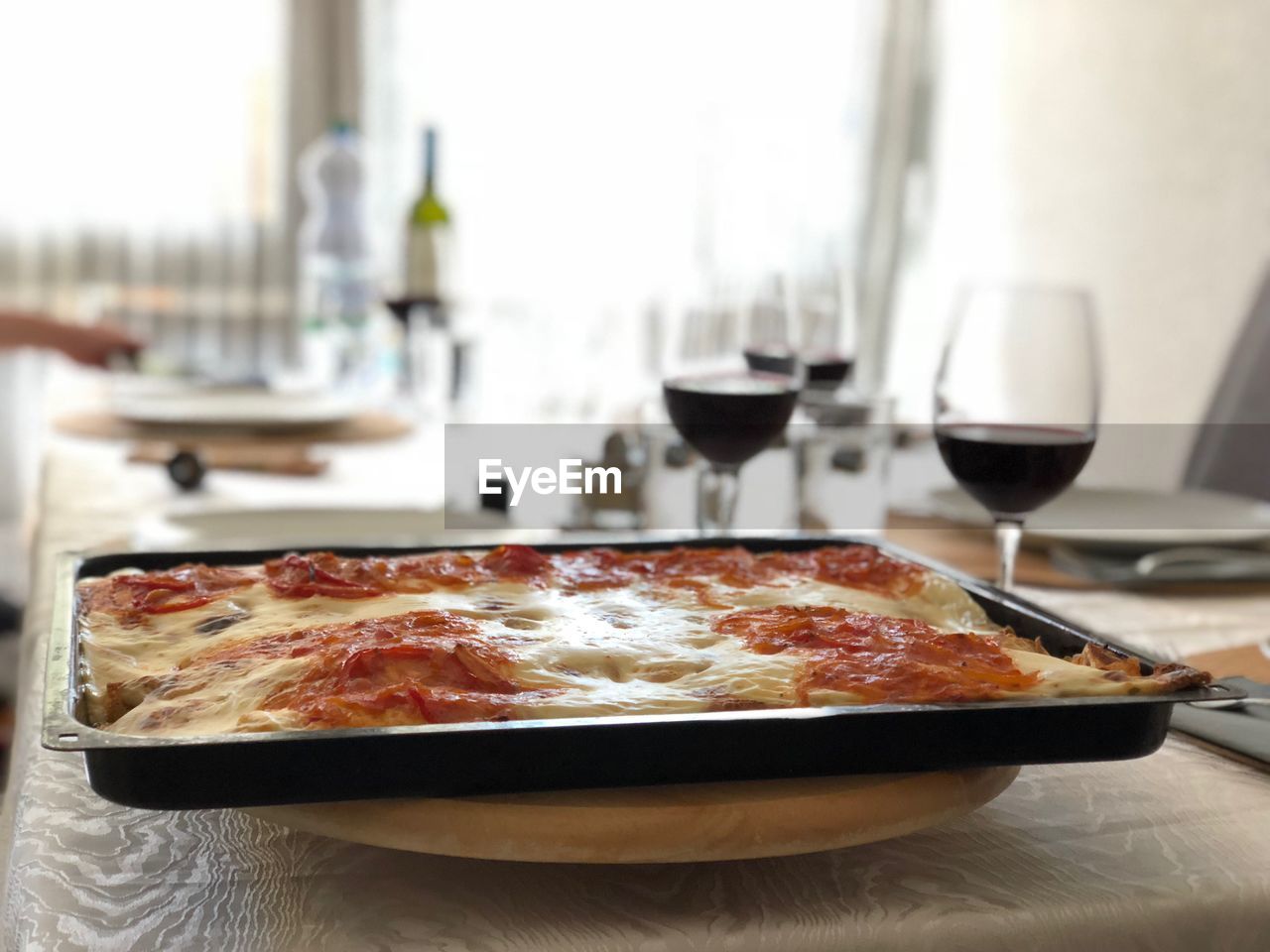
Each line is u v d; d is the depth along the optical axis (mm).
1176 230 3391
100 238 3479
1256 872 545
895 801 508
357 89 3592
